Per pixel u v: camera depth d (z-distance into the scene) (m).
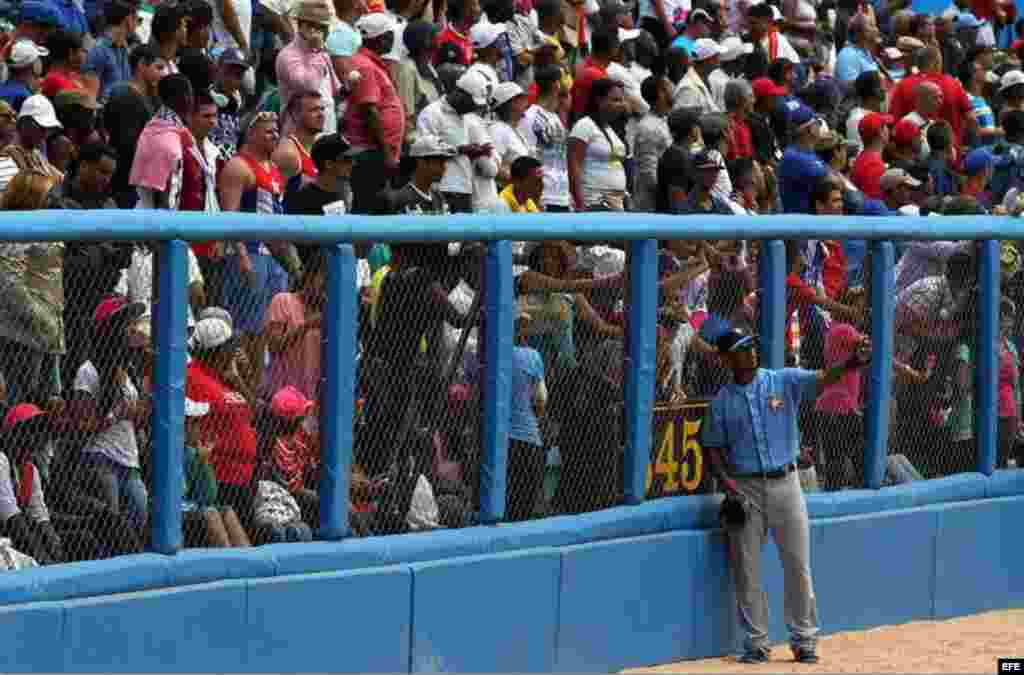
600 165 58.22
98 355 36.16
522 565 42.50
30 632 34.88
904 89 75.00
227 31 59.03
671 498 46.03
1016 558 54.16
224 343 38.06
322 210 46.62
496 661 42.16
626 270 44.84
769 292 47.53
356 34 54.69
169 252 36.97
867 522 49.81
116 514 36.66
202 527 38.03
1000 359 53.78
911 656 47.47
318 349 39.72
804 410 49.00
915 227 50.69
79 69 52.72
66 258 35.66
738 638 46.97
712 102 68.56
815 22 81.38
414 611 40.66
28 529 35.34
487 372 42.28
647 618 45.09
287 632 38.72
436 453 41.81
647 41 68.25
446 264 41.56
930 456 52.41
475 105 54.34
